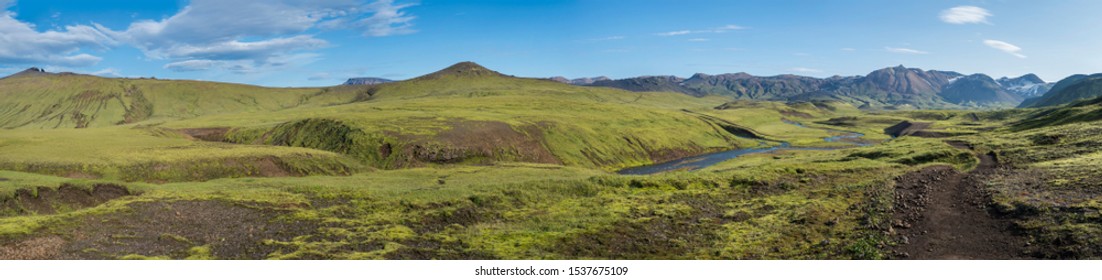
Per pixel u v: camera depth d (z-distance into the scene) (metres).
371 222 41.47
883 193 47.59
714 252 33.62
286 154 107.12
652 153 165.25
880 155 86.44
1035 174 49.97
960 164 72.62
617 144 162.12
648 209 47.31
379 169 118.62
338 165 111.00
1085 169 46.91
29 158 84.50
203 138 171.88
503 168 108.06
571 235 38.56
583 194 56.88
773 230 37.91
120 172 83.88
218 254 31.55
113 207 40.34
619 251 34.78
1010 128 152.75
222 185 67.50
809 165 69.50
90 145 110.81
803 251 32.34
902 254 28.97
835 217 39.91
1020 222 31.73
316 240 35.53
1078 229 28.03
